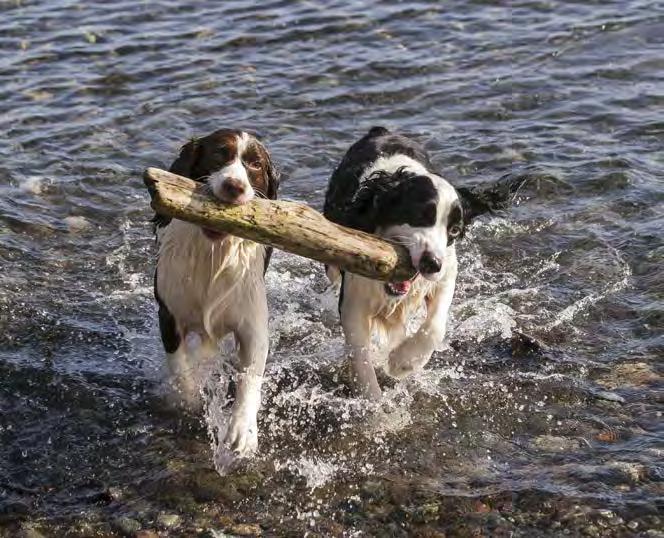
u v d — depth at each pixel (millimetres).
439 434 6480
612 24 13328
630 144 10414
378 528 5637
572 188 9547
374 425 6598
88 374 7082
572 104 11352
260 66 12383
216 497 5910
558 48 12750
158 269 6723
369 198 6867
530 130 10789
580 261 8484
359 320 7031
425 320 7223
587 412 6617
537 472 6031
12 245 8688
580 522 5574
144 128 10875
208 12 14000
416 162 7203
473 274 8398
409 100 11539
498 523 5602
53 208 9336
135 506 5840
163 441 6438
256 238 5840
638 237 8711
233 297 6621
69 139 10625
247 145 6414
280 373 7262
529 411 6672
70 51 12711
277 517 5746
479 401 6809
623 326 7594
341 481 6043
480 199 7395
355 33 13281
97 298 8062
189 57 12609
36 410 6703
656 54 12531
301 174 9922
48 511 5809
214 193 5723
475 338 7582
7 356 7234
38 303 7926
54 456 6277
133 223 9172
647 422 6457
